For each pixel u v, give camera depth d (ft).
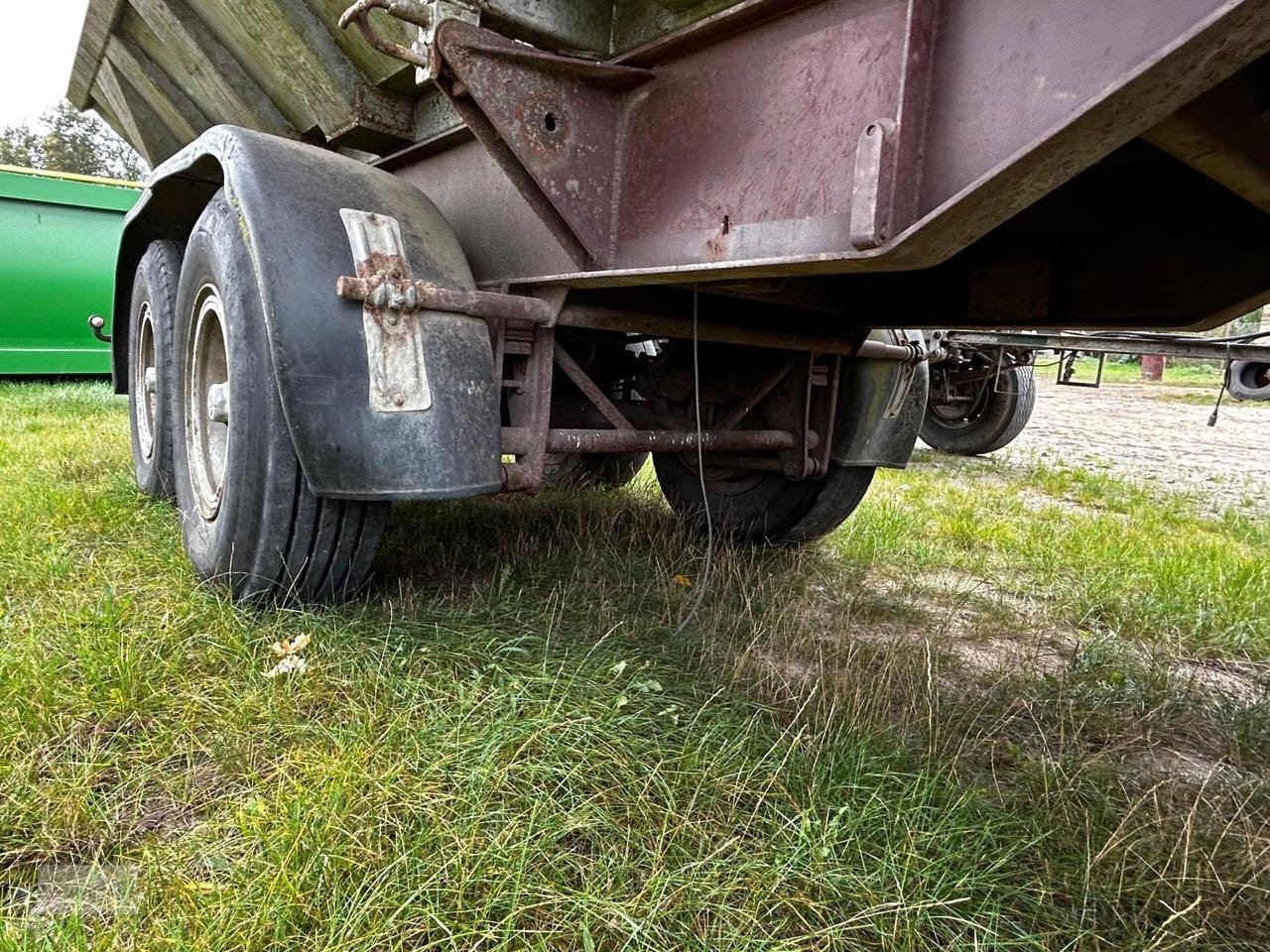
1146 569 12.21
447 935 4.23
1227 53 3.53
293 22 8.29
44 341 31.94
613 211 6.68
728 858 4.92
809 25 5.31
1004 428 25.84
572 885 4.67
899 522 14.05
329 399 6.57
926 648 8.00
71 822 4.92
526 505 13.39
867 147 4.59
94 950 4.01
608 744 5.86
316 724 5.95
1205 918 4.78
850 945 4.37
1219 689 8.48
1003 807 5.73
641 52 6.26
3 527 10.11
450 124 8.28
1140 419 45.06
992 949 4.47
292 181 7.05
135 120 13.92
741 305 9.52
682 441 9.24
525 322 7.70
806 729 6.16
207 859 4.64
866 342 10.39
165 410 11.35
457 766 5.45
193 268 8.55
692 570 10.69
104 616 7.27
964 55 4.52
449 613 7.97
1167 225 7.43
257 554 7.41
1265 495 21.74
